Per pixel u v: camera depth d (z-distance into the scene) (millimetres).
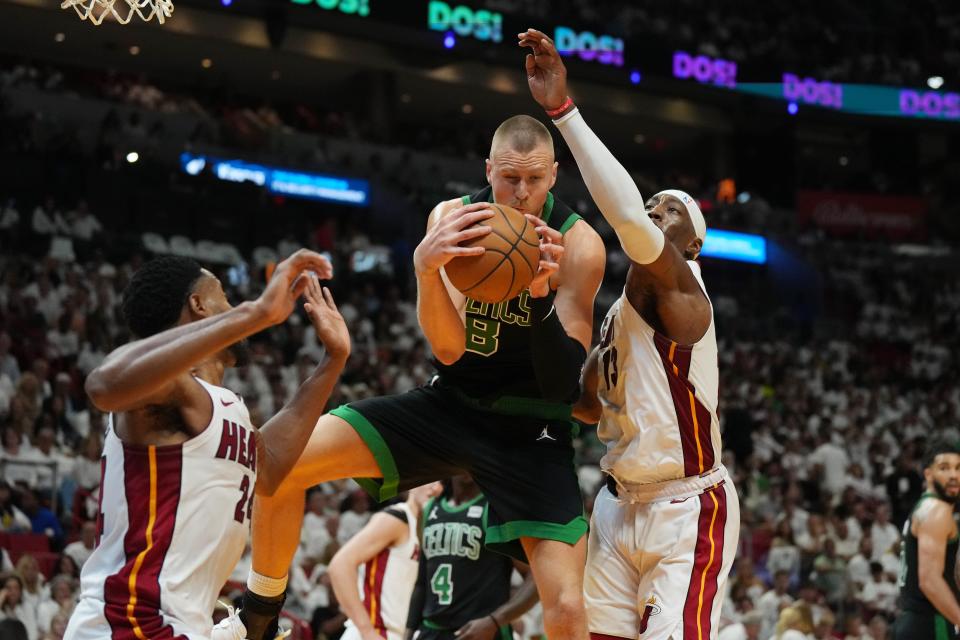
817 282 24047
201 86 22953
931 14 27312
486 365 3648
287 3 20188
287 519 3609
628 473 3668
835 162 28359
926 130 26109
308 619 9289
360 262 19438
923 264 25422
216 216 18578
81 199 17547
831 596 11969
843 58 26344
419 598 5062
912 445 17516
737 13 26031
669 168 27438
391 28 21000
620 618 3715
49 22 20203
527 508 3596
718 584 3596
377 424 3725
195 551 2738
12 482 10078
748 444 15406
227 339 2598
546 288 3256
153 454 2734
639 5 25047
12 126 18031
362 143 21953
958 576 4492
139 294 2873
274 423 3123
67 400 11922
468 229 3158
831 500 14734
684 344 3592
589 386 3914
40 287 14453
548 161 3561
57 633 7996
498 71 23359
